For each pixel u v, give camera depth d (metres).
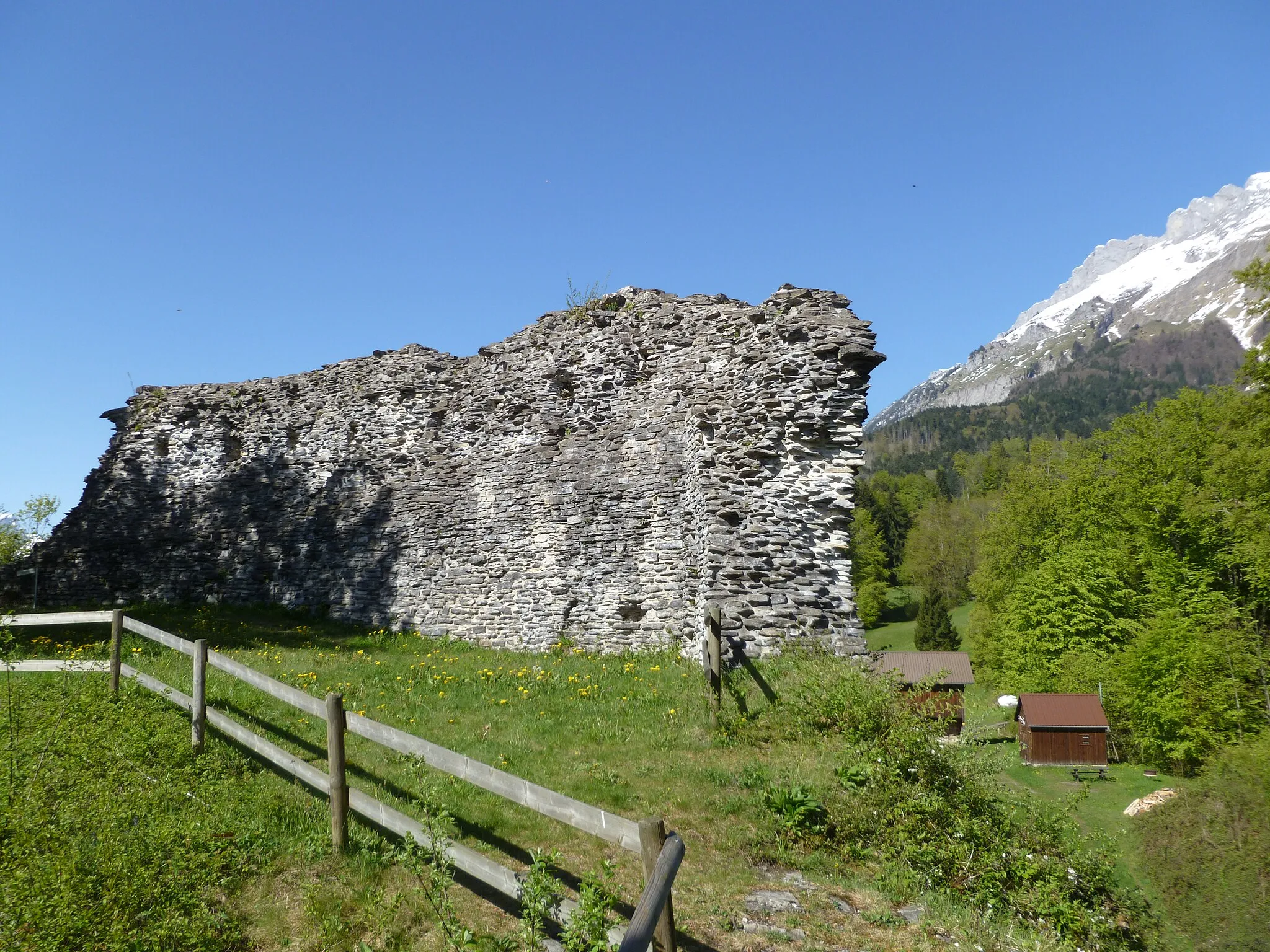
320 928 4.86
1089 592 33.38
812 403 11.94
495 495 16.98
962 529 65.69
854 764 7.29
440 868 4.98
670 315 15.70
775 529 11.58
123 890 4.77
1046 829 6.96
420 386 19.61
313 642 15.72
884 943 5.20
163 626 16.45
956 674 25.05
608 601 14.79
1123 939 6.12
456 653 15.13
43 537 25.00
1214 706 24.83
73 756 6.71
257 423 22.64
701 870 5.93
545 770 7.69
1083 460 39.28
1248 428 25.89
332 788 5.79
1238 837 9.53
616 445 15.61
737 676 10.08
